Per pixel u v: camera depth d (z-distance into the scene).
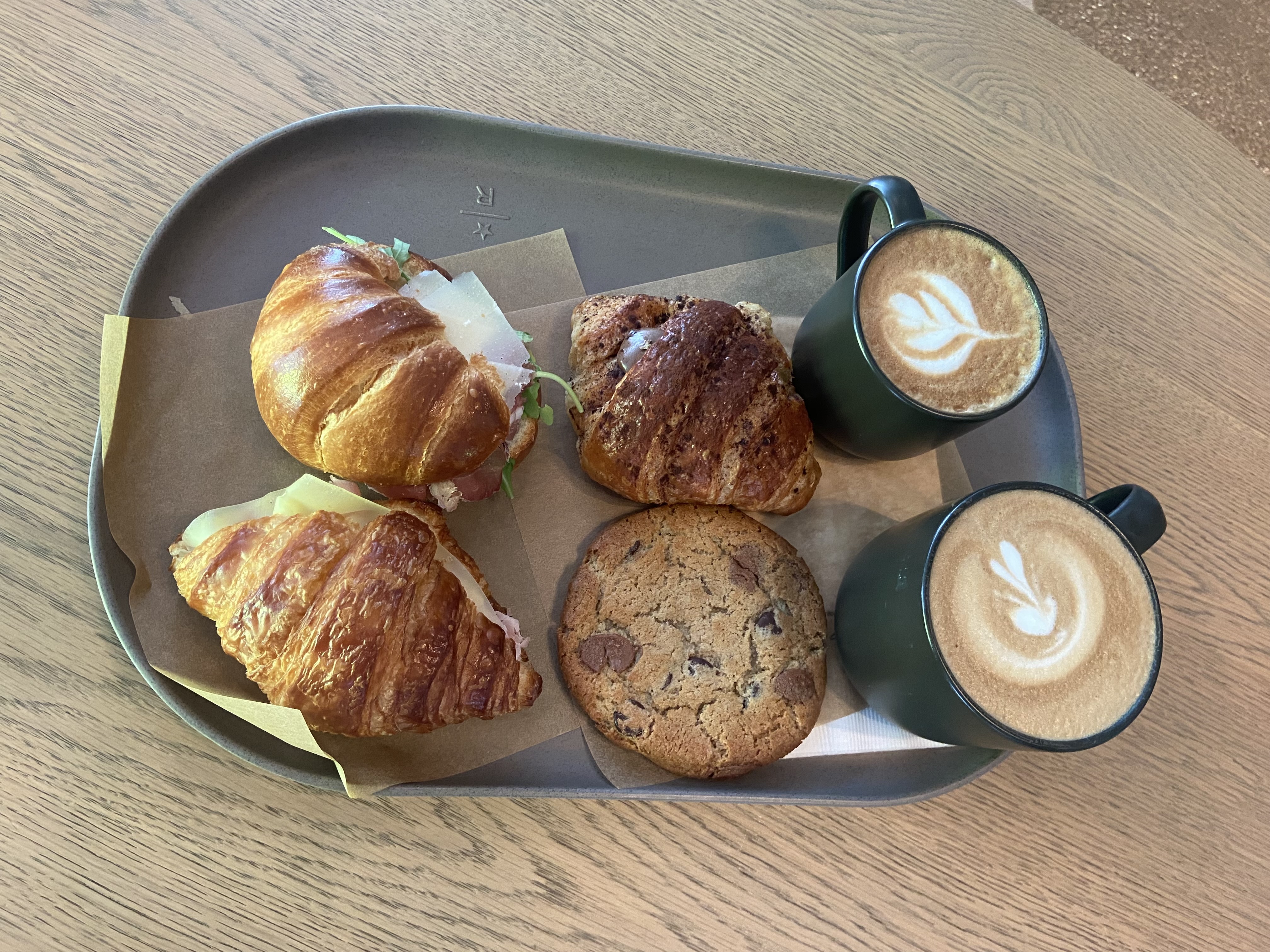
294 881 0.33
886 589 0.33
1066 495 0.32
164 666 0.33
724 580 0.36
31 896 0.31
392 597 0.32
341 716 0.31
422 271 0.36
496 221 0.39
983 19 0.45
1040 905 0.36
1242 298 0.44
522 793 0.32
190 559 0.33
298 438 0.34
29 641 0.33
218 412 0.36
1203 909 0.37
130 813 0.32
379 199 0.39
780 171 0.40
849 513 0.39
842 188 0.41
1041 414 0.40
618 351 0.37
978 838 0.36
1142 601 0.31
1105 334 0.42
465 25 0.41
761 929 0.34
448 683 0.33
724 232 0.41
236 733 0.32
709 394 0.35
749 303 0.39
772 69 0.43
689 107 0.42
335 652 0.31
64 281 0.36
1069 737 0.30
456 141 0.39
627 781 0.35
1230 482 0.41
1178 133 0.45
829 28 0.44
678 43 0.43
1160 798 0.38
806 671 0.36
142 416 0.35
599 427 0.35
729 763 0.34
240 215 0.38
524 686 0.34
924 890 0.36
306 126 0.38
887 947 0.35
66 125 0.37
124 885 0.32
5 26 0.38
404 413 0.33
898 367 0.33
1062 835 0.37
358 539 0.33
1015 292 0.34
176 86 0.38
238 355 0.37
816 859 0.35
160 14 0.39
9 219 0.36
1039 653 0.30
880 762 0.36
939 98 0.44
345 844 0.33
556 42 0.42
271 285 0.37
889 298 0.33
